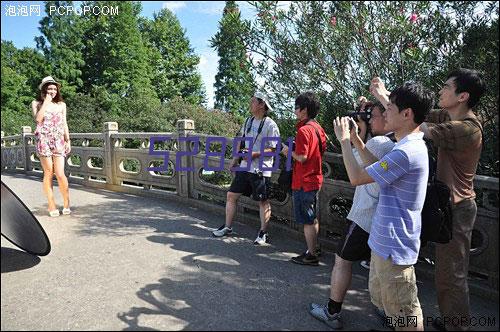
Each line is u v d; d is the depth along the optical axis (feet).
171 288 9.47
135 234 13.83
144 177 21.12
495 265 9.00
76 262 11.07
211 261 11.32
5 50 76.64
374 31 12.60
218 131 41.93
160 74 90.84
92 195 21.17
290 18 13.80
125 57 65.10
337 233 13.24
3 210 9.78
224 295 9.15
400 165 6.22
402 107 6.45
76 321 7.84
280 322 7.99
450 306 7.60
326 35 13.46
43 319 7.90
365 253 7.70
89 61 66.80
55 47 62.95
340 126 7.04
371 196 7.61
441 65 12.16
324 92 13.98
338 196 12.43
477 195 10.61
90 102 51.93
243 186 13.43
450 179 7.40
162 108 44.98
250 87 14.89
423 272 10.41
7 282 9.65
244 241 13.32
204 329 7.64
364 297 9.32
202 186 18.07
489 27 11.12
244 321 7.98
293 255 12.04
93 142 33.47
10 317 7.97
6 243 12.53
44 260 11.18
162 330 7.56
